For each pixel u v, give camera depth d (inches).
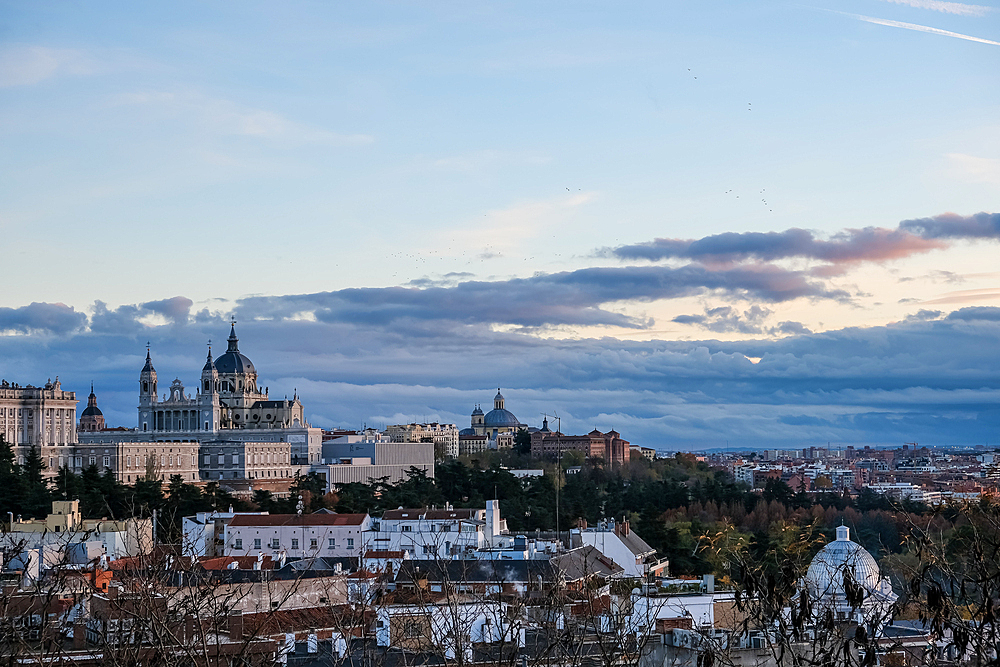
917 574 2463.1
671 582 7037.4
